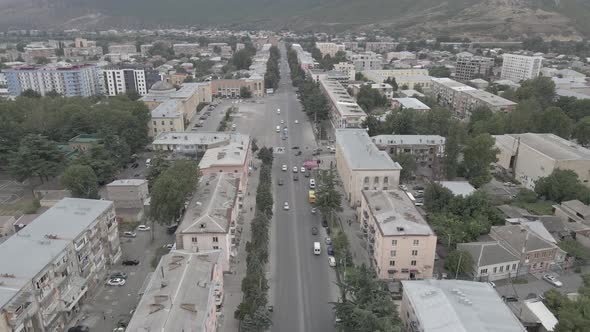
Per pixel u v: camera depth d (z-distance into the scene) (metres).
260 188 180.38
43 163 194.12
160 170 186.00
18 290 98.00
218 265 119.31
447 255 143.00
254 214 175.88
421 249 131.88
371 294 106.31
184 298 100.94
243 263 143.88
